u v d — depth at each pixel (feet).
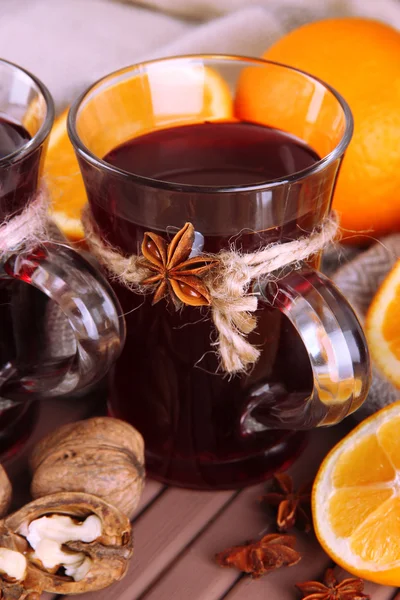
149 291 1.37
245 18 1.81
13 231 1.36
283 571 1.42
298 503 1.46
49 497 1.40
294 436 1.51
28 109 1.43
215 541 1.45
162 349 1.41
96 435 1.43
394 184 1.62
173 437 1.47
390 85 1.58
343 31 1.62
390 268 1.62
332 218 1.43
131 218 1.34
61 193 1.65
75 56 1.81
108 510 1.39
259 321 1.38
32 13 1.85
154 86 1.45
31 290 1.44
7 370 1.45
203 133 1.45
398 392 1.53
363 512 1.43
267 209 1.31
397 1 1.83
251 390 1.43
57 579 1.38
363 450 1.46
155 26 1.86
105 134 1.43
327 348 1.34
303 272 1.36
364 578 1.40
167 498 1.49
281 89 1.44
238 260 1.32
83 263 1.37
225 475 1.48
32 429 1.55
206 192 1.29
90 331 1.36
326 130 1.41
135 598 1.39
